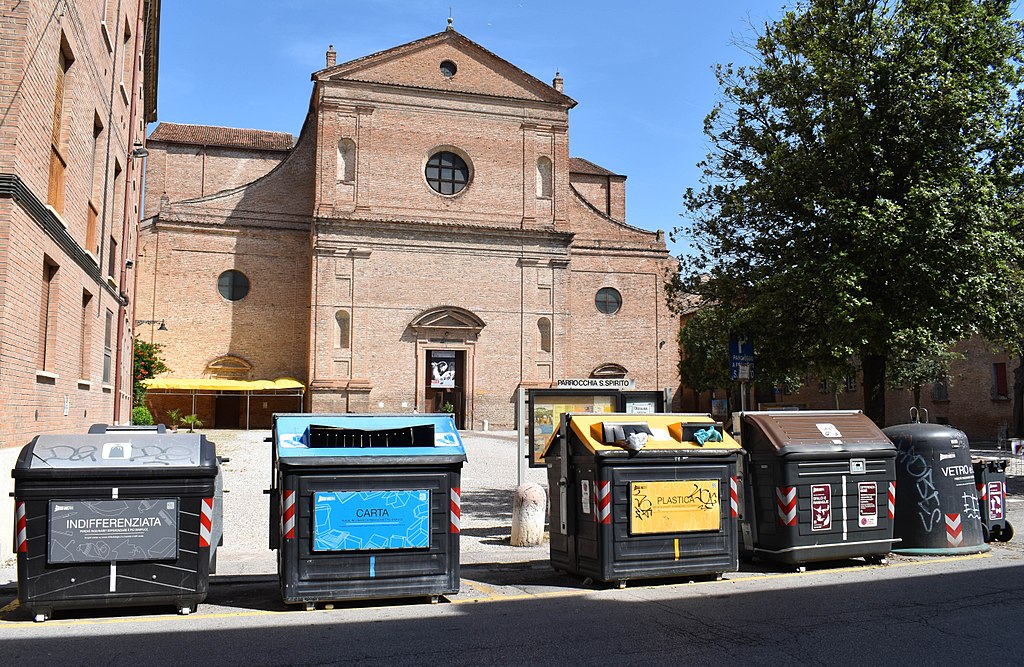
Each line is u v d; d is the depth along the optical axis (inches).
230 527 480.4
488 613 283.0
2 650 234.1
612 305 1680.6
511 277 1549.0
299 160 1547.7
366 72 1507.1
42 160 423.2
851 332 523.5
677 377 1761.8
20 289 393.4
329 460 287.0
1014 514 543.8
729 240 607.2
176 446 280.4
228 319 1481.3
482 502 621.3
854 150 542.0
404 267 1491.1
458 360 1526.8
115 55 645.9
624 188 2015.3
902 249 509.7
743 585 331.3
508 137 1581.0
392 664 222.5
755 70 610.2
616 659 227.9
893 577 346.0
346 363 1440.7
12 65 379.6
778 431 370.0
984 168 542.6
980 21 536.1
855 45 552.4
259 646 239.5
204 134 1827.0
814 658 228.1
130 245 891.4
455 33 1563.7
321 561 285.7
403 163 1515.7
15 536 264.7
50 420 459.8
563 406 490.0
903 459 406.6
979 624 264.4
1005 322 546.3
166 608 287.6
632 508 325.7
